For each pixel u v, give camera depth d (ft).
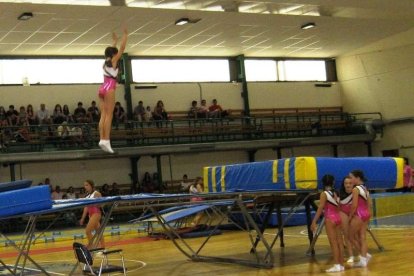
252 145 83.97
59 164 76.89
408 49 86.38
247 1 62.49
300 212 54.49
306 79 95.66
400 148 89.66
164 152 78.33
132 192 78.33
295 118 91.97
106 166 79.66
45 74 78.23
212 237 50.24
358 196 30.09
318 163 32.86
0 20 61.16
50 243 55.93
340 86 97.35
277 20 71.46
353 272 28.02
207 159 86.33
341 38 84.64
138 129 78.95
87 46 75.20
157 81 85.10
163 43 77.82
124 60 81.97
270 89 91.91
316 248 38.65
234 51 86.79
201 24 70.38
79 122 76.02
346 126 93.15
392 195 63.00
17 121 72.64
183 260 37.29
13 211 24.93
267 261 32.45
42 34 67.92
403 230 44.75
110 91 28.60
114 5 60.18
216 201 33.09
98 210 38.70
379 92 91.56
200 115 84.28
